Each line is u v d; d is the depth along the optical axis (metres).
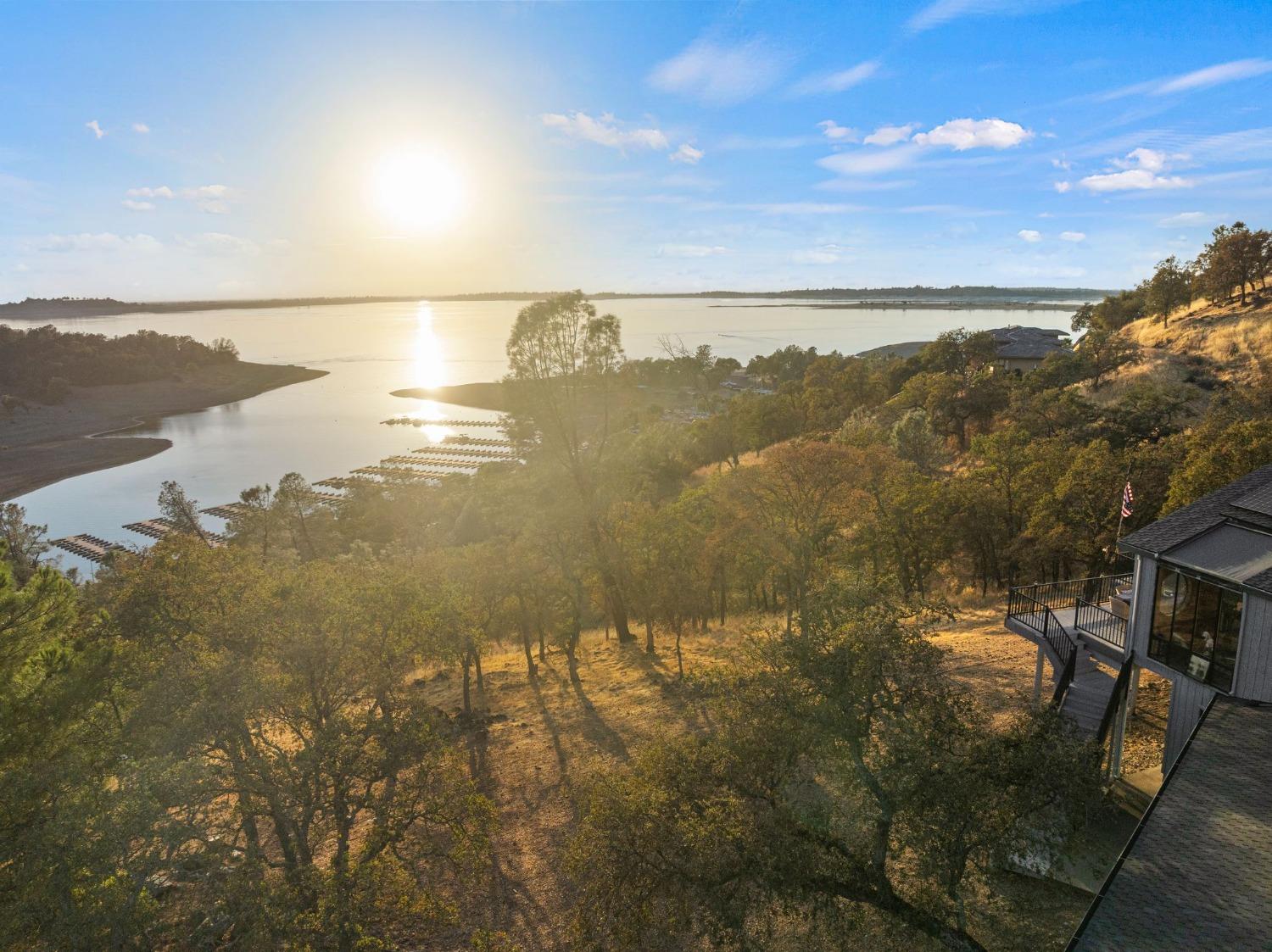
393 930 19.39
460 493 94.31
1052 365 83.12
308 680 17.81
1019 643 27.84
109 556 70.62
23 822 14.98
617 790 14.50
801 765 15.75
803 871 12.38
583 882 14.70
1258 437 27.14
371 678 17.92
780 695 13.69
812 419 95.12
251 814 17.61
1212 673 15.52
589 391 39.62
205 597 19.91
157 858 14.60
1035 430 60.88
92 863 13.71
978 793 11.88
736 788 13.98
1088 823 15.73
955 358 110.12
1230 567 15.16
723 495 36.00
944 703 13.62
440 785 18.47
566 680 36.16
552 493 38.56
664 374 199.75
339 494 107.94
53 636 19.84
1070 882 14.96
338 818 16.77
